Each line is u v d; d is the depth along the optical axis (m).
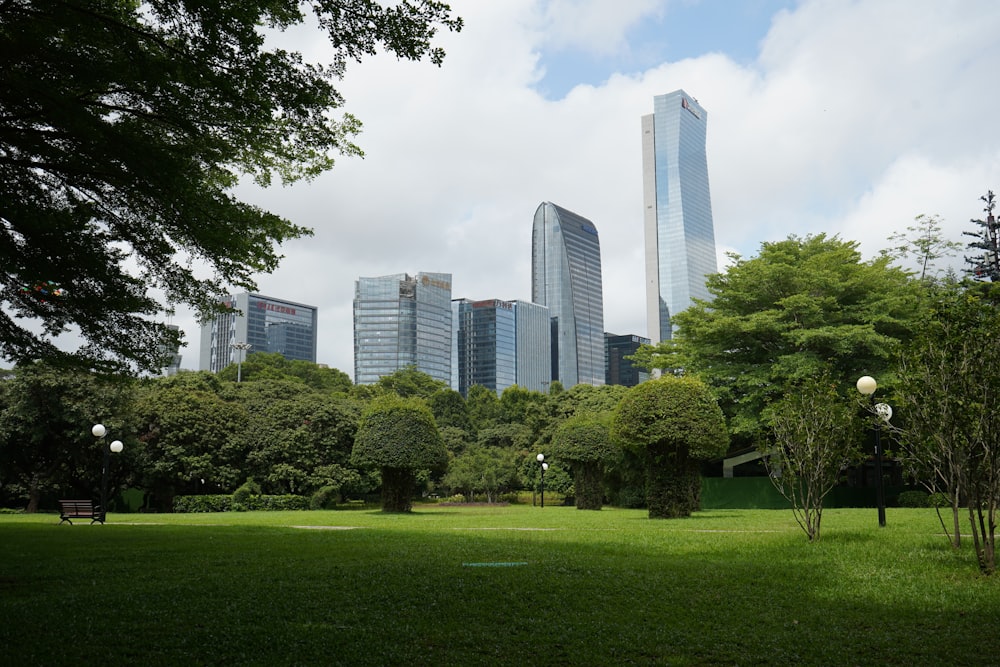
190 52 8.91
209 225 11.36
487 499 50.00
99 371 13.88
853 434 12.89
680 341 38.22
